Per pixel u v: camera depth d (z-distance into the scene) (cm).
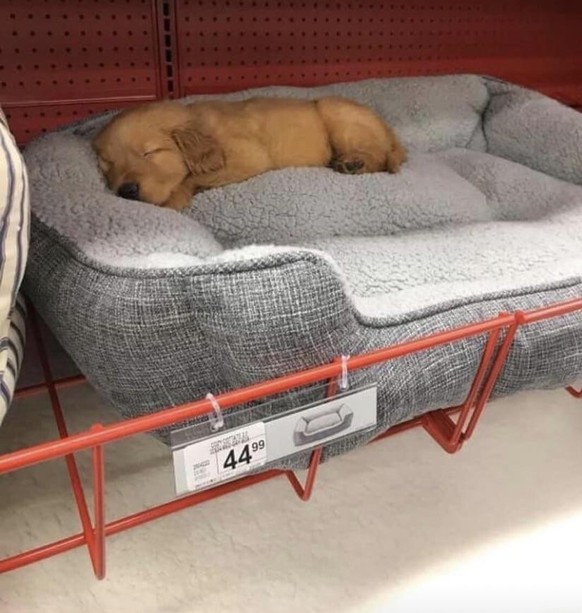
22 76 123
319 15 148
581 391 106
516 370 76
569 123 131
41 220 77
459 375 71
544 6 178
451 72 171
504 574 79
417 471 93
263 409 61
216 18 136
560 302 76
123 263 66
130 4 127
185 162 107
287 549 80
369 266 89
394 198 110
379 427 69
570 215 106
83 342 66
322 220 104
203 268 59
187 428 55
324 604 74
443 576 78
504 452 98
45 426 96
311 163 124
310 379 58
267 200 105
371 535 83
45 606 72
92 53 127
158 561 78
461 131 144
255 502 87
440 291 80
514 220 117
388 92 142
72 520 82
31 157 94
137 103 134
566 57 189
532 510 88
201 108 114
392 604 74
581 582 78
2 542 78
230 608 73
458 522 85
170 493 87
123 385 67
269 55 146
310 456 68
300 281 59
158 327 62
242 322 58
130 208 81
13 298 62
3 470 48
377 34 157
